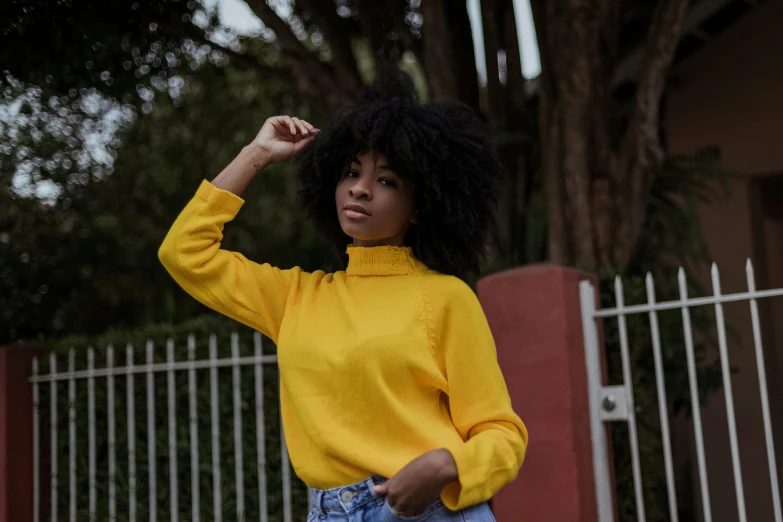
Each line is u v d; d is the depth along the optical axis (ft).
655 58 13.98
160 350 14.03
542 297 10.22
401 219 6.02
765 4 18.92
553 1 14.66
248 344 13.26
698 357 13.87
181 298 21.04
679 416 16.80
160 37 17.02
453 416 5.70
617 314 10.60
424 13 15.99
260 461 12.64
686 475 15.99
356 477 5.41
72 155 20.68
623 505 10.87
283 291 6.14
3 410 14.44
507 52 18.20
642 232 16.17
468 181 6.23
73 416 14.47
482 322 5.79
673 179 16.66
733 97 19.20
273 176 24.97
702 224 18.97
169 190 24.32
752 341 17.88
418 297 5.72
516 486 10.05
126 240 22.75
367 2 18.33
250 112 25.04
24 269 20.39
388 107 5.98
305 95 18.08
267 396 13.05
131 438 13.69
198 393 13.55
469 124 6.32
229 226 23.07
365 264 5.99
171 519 13.35
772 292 9.57
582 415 10.21
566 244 14.79
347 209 5.97
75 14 14.89
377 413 5.42
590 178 14.55
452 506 5.19
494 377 5.69
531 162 17.61
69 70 16.10
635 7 17.81
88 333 21.71
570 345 10.13
